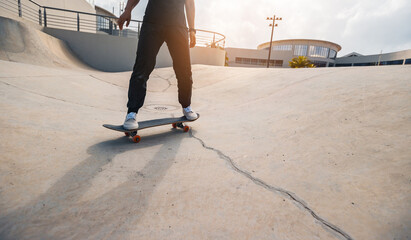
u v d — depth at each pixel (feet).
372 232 2.48
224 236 2.51
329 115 6.43
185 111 6.57
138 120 7.95
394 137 4.50
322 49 184.34
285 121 6.68
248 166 4.21
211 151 4.98
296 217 2.81
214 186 3.53
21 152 4.24
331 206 2.96
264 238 2.49
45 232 2.47
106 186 3.46
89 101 10.17
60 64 22.36
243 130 6.40
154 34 5.58
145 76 5.62
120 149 4.98
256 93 11.68
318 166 4.00
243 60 165.58
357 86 8.46
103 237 2.45
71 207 2.92
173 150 5.03
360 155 4.14
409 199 2.89
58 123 6.17
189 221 2.75
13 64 13.56
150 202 3.11
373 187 3.22
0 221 2.57
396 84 7.59
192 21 6.50
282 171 3.96
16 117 5.90
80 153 4.58
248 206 3.04
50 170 3.79
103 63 33.27
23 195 3.07
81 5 50.80
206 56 37.60
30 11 30.50
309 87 10.03
